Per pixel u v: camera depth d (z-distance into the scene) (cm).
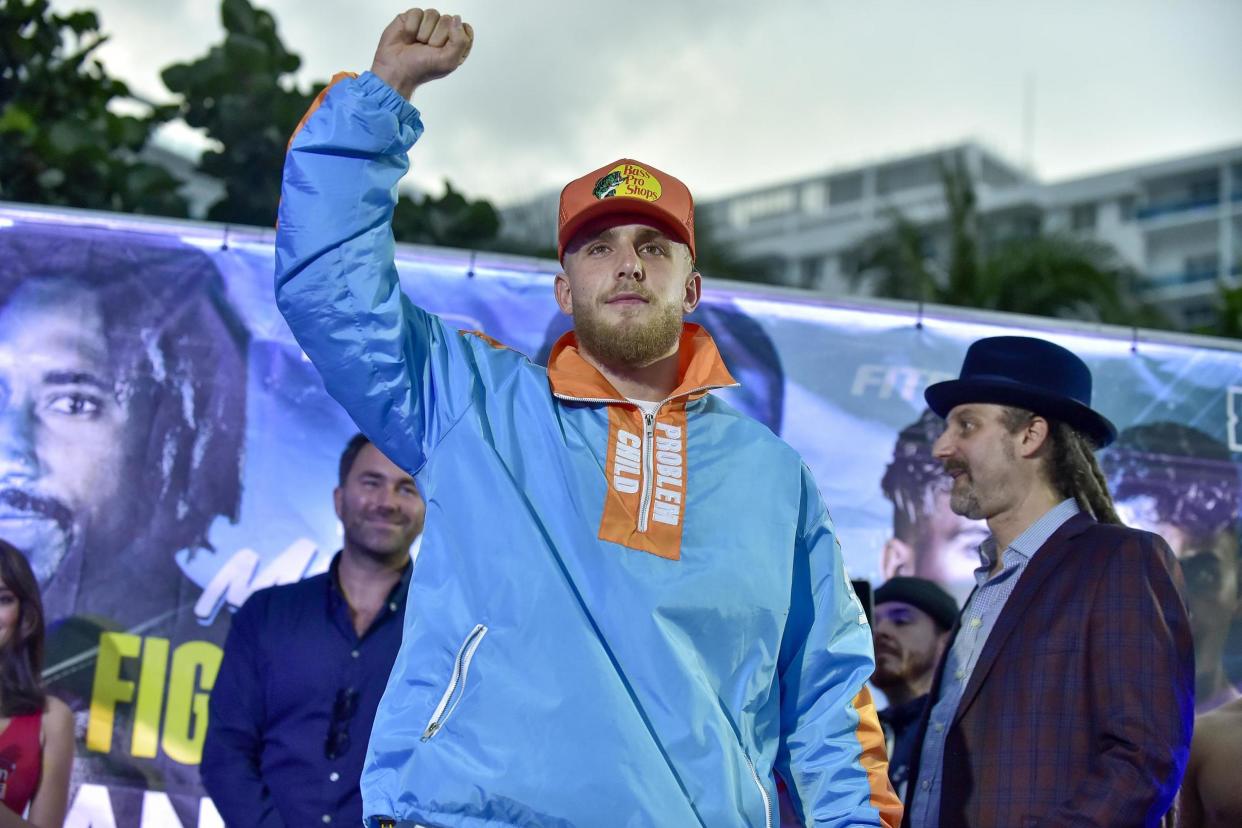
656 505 224
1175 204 3797
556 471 224
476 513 220
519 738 204
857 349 396
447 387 230
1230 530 394
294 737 354
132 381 372
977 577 333
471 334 240
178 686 358
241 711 356
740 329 394
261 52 634
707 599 218
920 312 399
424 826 203
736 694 220
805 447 390
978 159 4019
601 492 222
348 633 361
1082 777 283
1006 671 297
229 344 377
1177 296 3766
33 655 355
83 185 603
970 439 342
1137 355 402
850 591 240
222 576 365
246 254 382
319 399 377
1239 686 382
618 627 213
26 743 349
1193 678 293
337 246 219
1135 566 297
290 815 348
